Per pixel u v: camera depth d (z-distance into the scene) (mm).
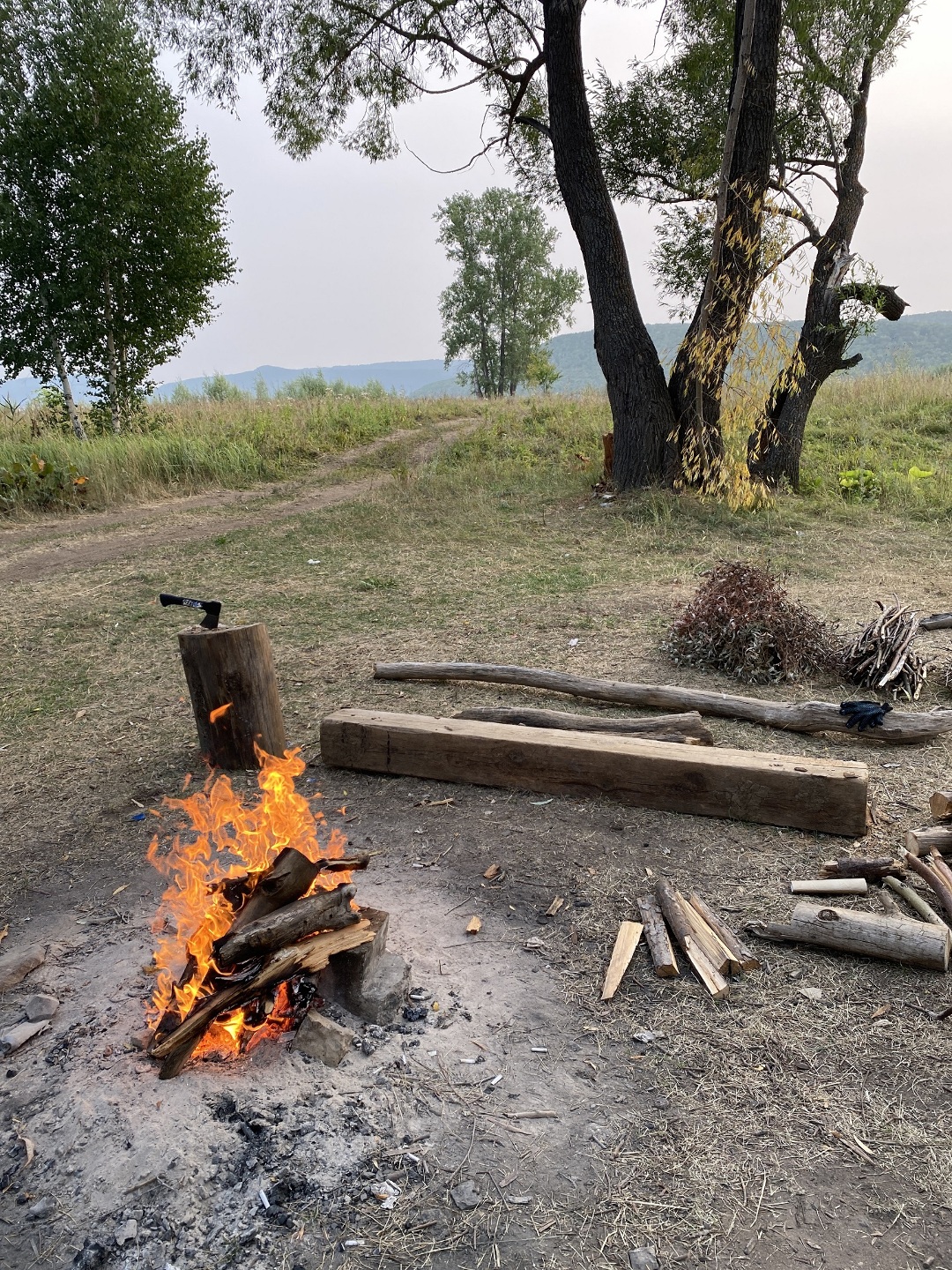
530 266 54312
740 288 11469
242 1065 2629
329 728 4980
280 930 2680
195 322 21500
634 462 12773
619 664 6527
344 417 21969
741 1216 2221
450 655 6965
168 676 6863
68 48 18547
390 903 3646
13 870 4121
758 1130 2473
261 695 5070
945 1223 2184
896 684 5852
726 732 5219
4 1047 2785
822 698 5824
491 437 18750
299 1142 2393
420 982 3090
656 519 11242
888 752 4953
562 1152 2418
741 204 11531
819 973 3133
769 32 11086
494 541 11031
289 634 7746
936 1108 2521
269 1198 2260
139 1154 2334
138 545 11758
